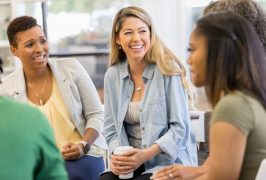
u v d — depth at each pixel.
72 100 2.06
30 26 1.96
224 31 1.13
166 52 1.96
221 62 1.13
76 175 1.88
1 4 3.34
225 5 1.58
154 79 1.90
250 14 1.53
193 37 1.19
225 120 1.08
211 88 1.16
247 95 1.13
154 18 3.56
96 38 4.18
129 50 1.91
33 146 0.95
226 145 1.09
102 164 2.07
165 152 1.80
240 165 1.11
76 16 4.11
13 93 2.04
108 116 2.04
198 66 1.18
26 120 0.96
